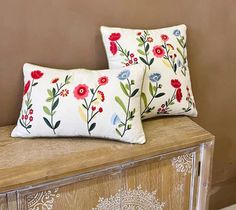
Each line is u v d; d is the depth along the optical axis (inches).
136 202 50.8
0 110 54.6
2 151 47.0
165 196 53.1
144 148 48.0
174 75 55.0
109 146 48.5
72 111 47.8
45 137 50.6
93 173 45.7
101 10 55.8
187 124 55.4
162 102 54.2
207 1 64.1
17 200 42.2
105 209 48.8
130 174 48.7
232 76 72.8
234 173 79.6
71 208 46.3
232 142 78.5
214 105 73.2
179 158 51.7
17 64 53.2
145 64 53.3
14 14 50.6
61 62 56.0
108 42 54.6
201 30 65.6
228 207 79.4
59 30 54.1
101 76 49.6
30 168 43.1
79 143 49.3
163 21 61.4
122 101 48.0
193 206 56.4
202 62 68.2
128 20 58.4
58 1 52.4
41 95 49.0
